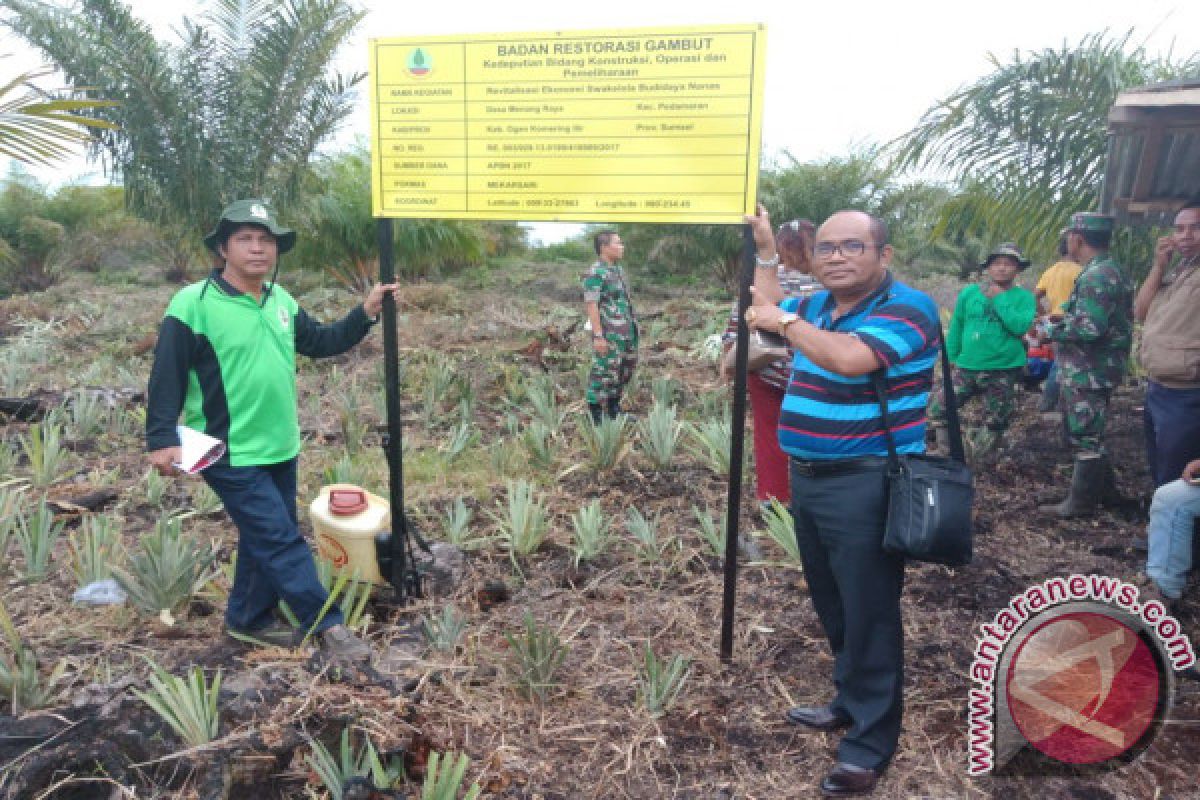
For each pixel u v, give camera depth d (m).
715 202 2.96
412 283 16.36
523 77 3.05
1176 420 3.98
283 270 15.79
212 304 2.94
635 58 2.95
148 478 5.00
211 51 10.66
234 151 10.99
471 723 2.93
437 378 7.23
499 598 3.86
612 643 3.52
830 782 2.65
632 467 5.53
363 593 3.53
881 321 2.45
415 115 3.19
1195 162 4.25
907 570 4.13
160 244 16.61
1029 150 6.83
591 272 6.26
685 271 16.89
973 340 5.77
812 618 3.69
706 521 4.31
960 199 7.25
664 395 7.04
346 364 8.80
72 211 18.00
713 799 2.66
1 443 5.43
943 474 2.44
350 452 5.84
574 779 2.73
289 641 3.29
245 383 3.00
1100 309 4.64
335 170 14.96
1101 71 6.32
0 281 15.57
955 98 6.80
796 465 2.69
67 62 10.07
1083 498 4.82
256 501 3.07
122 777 2.56
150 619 3.52
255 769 2.55
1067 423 4.90
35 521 3.94
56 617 3.56
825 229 2.57
